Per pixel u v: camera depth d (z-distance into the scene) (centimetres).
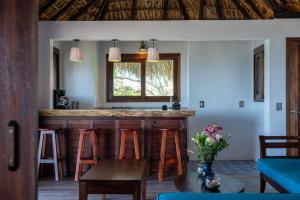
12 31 89
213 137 340
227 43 714
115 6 560
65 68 725
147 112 531
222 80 715
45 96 571
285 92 559
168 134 545
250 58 712
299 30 559
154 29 570
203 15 564
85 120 550
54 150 519
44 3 517
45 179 527
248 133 711
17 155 88
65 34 569
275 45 561
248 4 537
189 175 362
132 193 296
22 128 89
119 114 534
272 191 462
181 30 568
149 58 554
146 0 548
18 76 89
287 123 559
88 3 545
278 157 442
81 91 727
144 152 545
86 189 297
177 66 796
